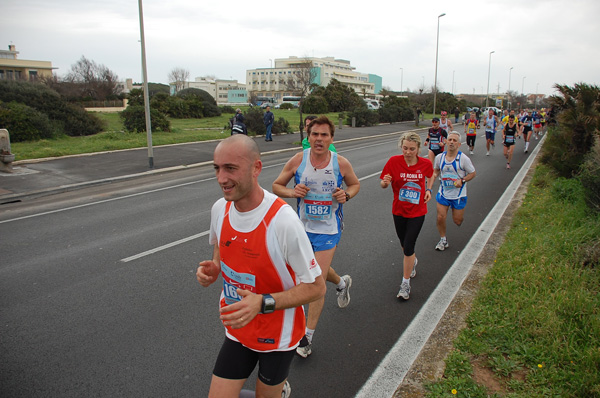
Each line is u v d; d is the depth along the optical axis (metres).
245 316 1.92
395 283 5.12
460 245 6.43
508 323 3.72
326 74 120.44
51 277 5.26
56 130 20.34
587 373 2.96
